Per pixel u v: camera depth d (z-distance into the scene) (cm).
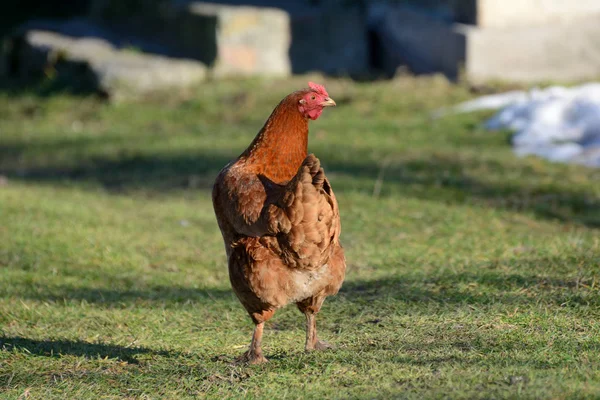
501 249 982
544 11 2030
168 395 615
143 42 2470
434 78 2062
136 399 612
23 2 3559
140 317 847
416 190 1370
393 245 1065
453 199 1316
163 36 2436
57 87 2292
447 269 918
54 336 790
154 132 1917
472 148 1591
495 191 1341
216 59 2234
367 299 860
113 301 911
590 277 823
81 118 2078
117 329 812
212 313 859
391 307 819
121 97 2158
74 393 629
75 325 826
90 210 1316
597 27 2036
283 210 607
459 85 2002
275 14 2253
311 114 688
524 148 1561
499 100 1839
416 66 2230
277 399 578
